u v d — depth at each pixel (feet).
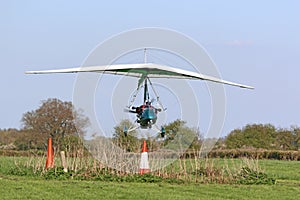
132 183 147.23
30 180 147.33
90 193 125.59
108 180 151.53
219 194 131.75
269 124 324.39
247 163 169.99
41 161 169.68
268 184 155.94
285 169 207.72
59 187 133.18
